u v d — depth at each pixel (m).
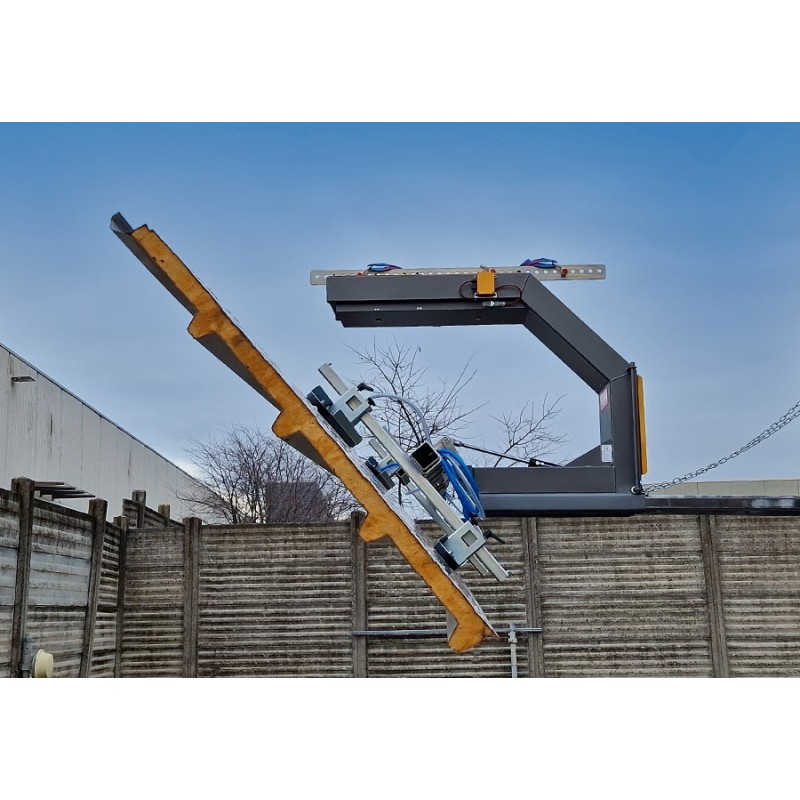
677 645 9.41
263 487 21.30
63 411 15.64
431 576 3.29
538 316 6.08
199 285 3.34
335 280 6.13
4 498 7.04
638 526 9.54
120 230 3.31
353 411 4.09
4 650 7.05
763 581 9.43
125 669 9.59
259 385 3.48
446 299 6.10
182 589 9.70
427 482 4.02
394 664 9.48
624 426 6.02
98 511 8.89
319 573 9.60
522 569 9.55
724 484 19.53
